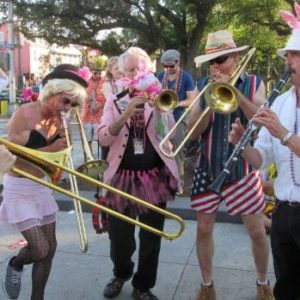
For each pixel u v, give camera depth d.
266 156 2.59
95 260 4.21
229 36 3.05
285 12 2.41
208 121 3.09
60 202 5.51
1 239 4.66
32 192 2.89
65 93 2.80
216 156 3.09
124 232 3.32
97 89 7.39
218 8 19.42
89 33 18.59
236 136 2.59
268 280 3.46
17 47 18.78
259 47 21.06
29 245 2.86
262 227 3.23
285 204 2.46
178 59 5.69
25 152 2.63
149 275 3.37
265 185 4.28
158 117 3.12
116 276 3.54
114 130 3.05
